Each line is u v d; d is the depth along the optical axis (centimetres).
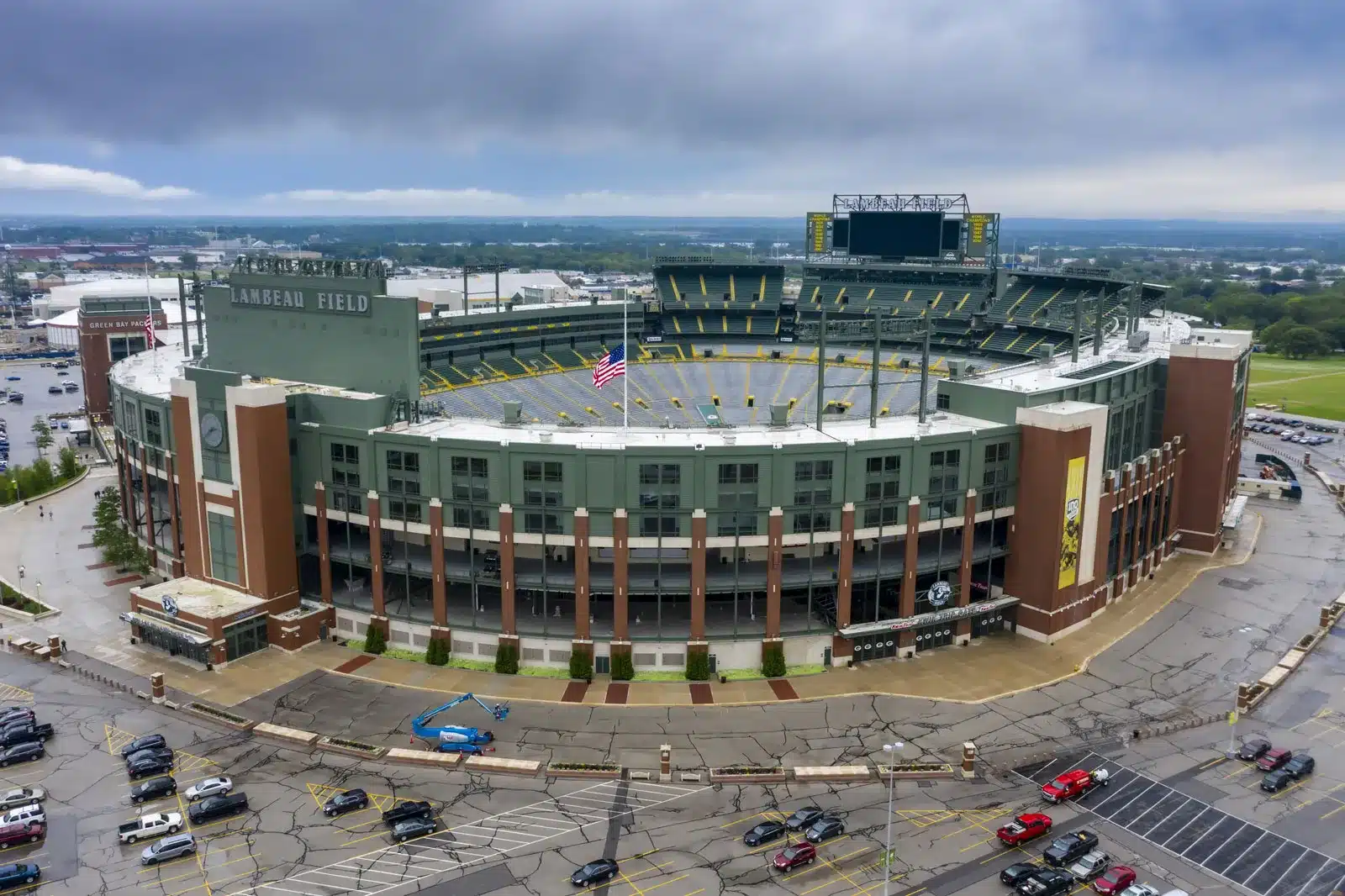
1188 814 6988
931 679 9006
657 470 8675
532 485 8794
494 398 17050
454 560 9631
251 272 11094
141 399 11131
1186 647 9756
